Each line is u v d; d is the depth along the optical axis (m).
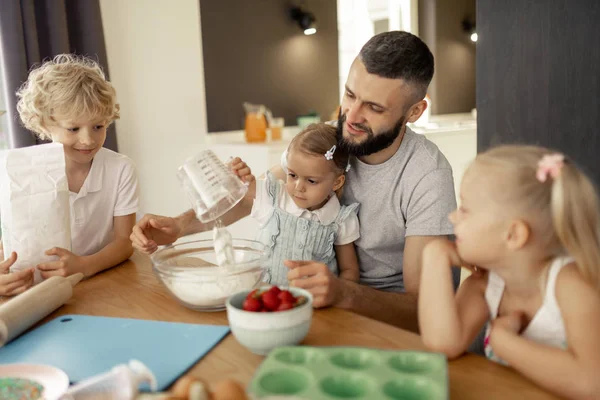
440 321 0.88
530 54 1.98
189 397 0.62
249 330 0.86
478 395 0.77
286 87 3.87
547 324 0.86
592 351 0.76
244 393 0.63
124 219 1.68
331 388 0.75
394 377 0.74
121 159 1.69
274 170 1.73
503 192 0.84
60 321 1.07
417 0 4.45
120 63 3.06
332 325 1.01
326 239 1.51
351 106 1.41
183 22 3.27
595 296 0.80
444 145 3.93
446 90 4.60
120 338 0.98
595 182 1.88
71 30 2.85
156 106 3.22
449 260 0.93
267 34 3.72
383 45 1.37
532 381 0.80
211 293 1.06
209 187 1.13
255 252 1.25
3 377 0.85
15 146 2.64
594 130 1.86
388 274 1.56
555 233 0.84
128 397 0.72
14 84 2.59
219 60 3.52
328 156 1.43
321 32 4.01
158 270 1.11
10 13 2.55
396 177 1.49
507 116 2.07
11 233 1.27
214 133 3.55
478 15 2.10
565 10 1.87
